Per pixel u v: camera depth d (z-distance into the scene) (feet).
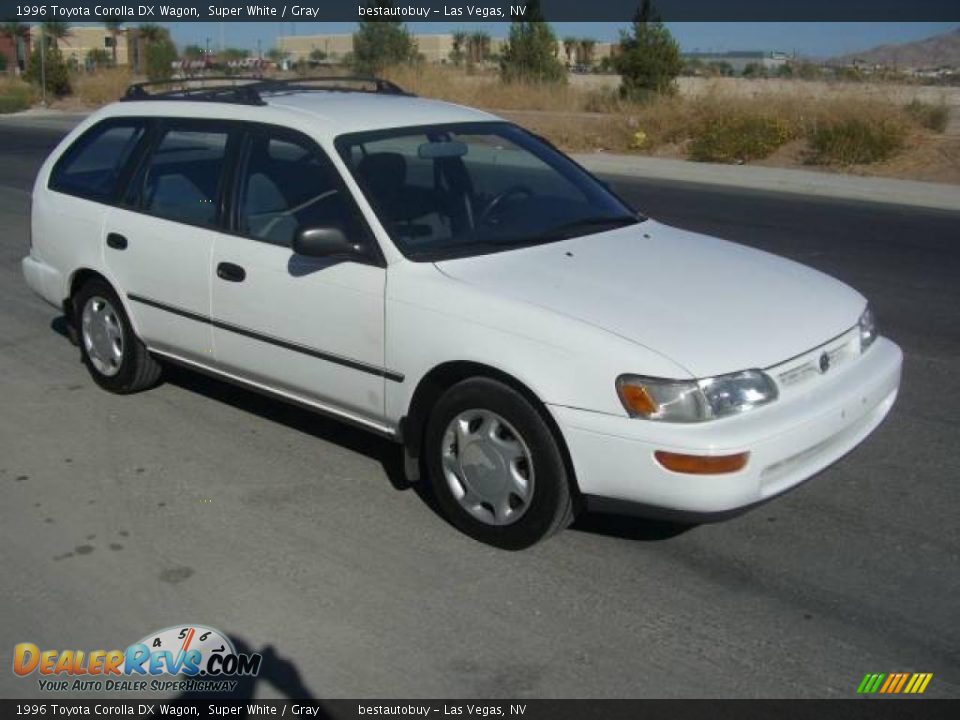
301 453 17.19
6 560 13.71
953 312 26.45
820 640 11.79
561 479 13.07
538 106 93.35
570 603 12.60
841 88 69.92
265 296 15.98
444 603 12.65
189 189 17.66
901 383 20.67
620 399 12.30
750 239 37.63
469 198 16.15
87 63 178.09
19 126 95.71
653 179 59.82
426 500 15.46
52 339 23.91
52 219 20.26
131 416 18.88
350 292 14.76
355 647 11.80
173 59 133.18
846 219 43.11
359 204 15.05
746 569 13.34
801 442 12.55
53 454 17.22
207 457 17.06
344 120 16.31
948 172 57.21
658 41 86.07
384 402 14.76
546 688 11.03
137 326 18.75
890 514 14.83
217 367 17.51
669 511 12.37
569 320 12.87
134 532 14.49
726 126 66.59
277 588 13.02
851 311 14.51
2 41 183.21
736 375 12.32
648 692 10.93
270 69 136.26
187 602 12.74
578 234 15.99
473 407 13.70
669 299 13.61
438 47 238.07
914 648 11.64
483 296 13.55
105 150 19.74
